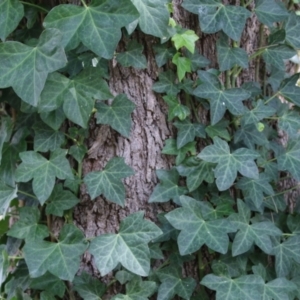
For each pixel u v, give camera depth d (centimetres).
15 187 44
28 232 43
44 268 40
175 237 45
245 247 44
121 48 45
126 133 44
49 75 41
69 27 39
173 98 45
